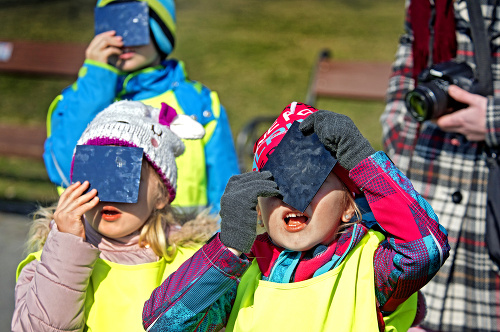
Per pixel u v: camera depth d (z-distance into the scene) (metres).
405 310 1.73
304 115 1.68
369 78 4.61
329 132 1.54
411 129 2.45
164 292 1.62
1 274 4.00
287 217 1.62
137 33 2.62
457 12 2.26
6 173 5.90
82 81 2.63
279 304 1.60
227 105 7.43
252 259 1.74
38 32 9.95
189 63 8.84
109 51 2.63
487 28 2.21
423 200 1.59
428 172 2.34
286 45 9.44
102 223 1.86
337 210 1.62
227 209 1.55
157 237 1.93
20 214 4.90
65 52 5.34
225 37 9.85
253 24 10.53
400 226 1.54
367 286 1.62
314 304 1.59
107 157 1.84
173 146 2.04
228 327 1.69
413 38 2.40
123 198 1.81
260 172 1.58
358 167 1.56
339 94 4.66
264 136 1.69
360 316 1.60
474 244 2.26
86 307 1.83
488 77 2.19
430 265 1.54
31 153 4.79
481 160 2.27
